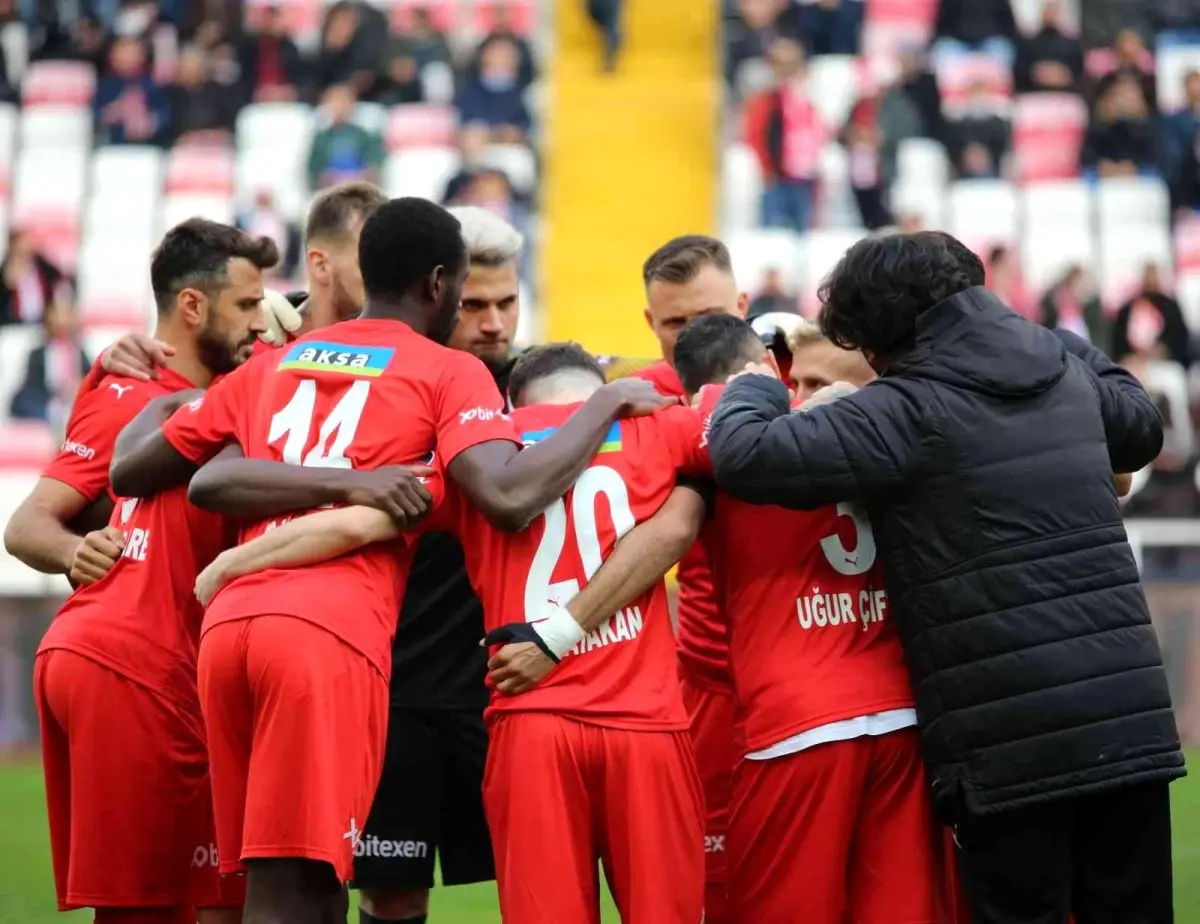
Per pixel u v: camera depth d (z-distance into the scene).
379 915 15.20
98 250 47.03
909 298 11.58
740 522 12.18
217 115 49.22
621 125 52.44
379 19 50.84
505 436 11.80
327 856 11.20
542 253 48.97
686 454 12.08
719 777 13.56
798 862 11.74
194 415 12.46
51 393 42.38
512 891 11.47
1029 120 48.94
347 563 11.80
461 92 50.12
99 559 12.77
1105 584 11.19
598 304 48.25
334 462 11.85
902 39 51.00
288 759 11.30
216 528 12.97
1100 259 46.16
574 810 11.49
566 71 54.03
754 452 11.16
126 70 49.56
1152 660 11.22
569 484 11.67
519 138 49.44
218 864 12.41
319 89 50.22
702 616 13.51
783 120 47.88
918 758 11.72
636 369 16.02
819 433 11.17
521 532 11.85
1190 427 40.72
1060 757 10.87
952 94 49.28
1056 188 47.47
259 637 11.45
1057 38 49.81
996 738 10.95
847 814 11.66
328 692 11.38
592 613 11.50
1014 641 11.01
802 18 51.16
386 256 12.37
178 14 50.78
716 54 53.91
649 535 11.70
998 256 44.31
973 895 11.29
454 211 14.82
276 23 50.47
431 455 12.11
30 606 35.69
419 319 12.46
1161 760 10.98
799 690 11.76
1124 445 12.13
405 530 11.88
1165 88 48.72
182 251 13.59
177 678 12.87
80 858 12.68
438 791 14.94
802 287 45.84
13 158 48.78
